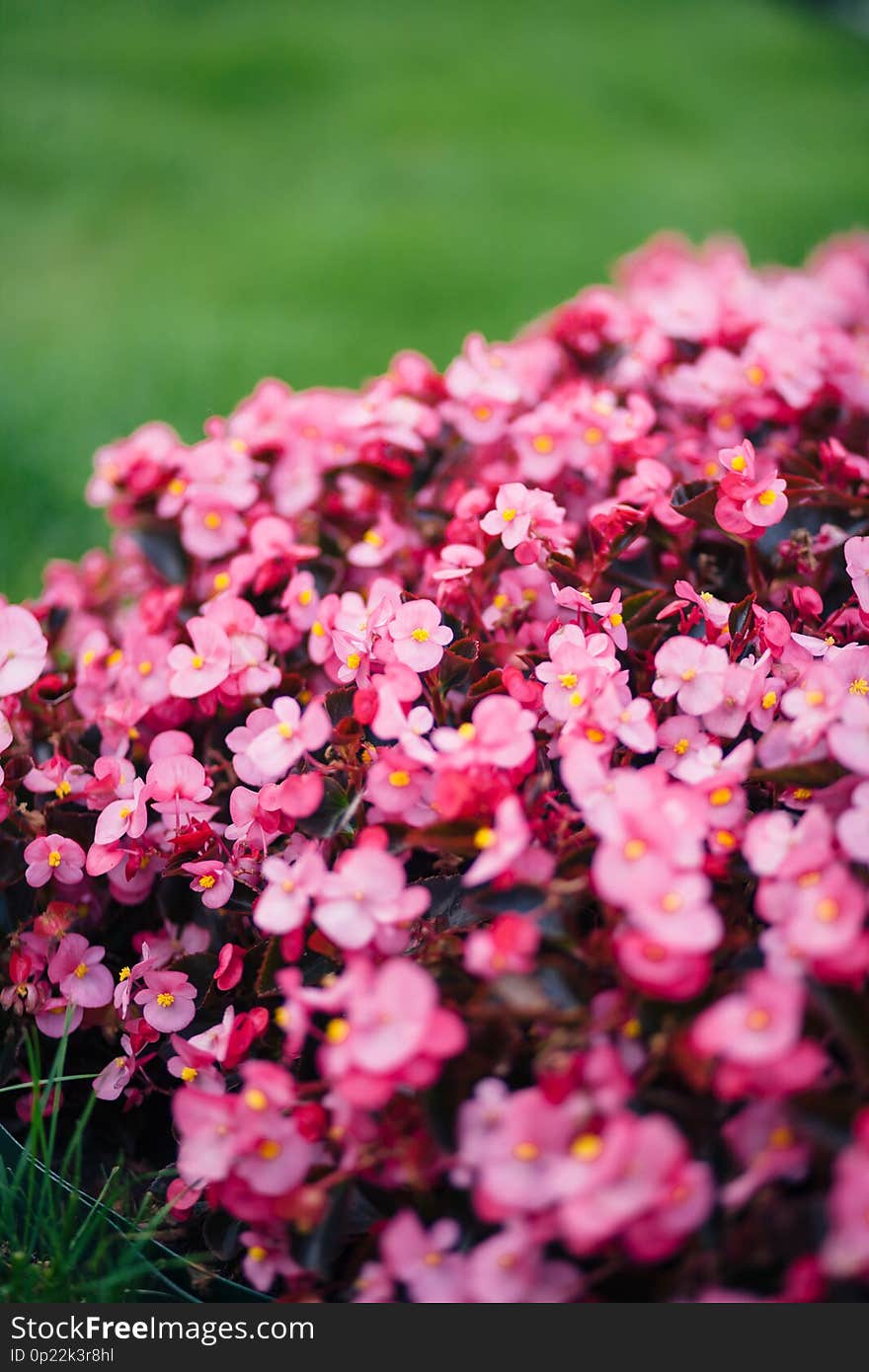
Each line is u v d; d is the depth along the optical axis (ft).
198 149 10.07
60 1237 2.19
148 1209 2.30
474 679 2.38
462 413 2.74
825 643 2.27
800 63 14.43
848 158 10.50
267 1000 2.31
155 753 2.36
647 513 2.49
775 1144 1.89
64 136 10.18
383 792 2.14
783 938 1.97
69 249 7.89
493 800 2.09
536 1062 1.97
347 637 2.33
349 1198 2.04
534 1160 1.86
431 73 12.60
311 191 9.15
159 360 5.65
